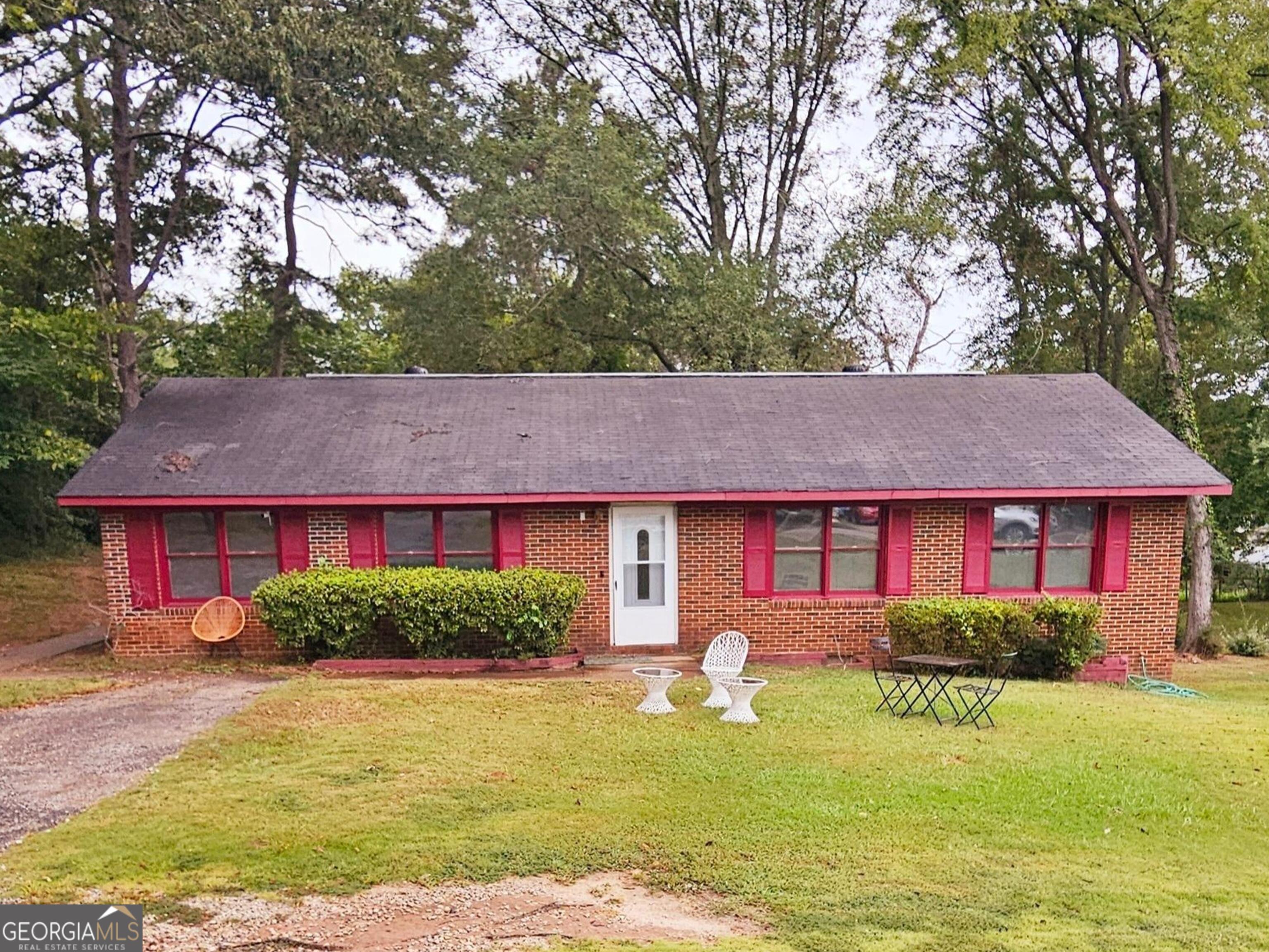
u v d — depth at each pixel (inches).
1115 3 749.9
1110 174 935.0
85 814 263.9
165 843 242.5
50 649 587.5
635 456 553.6
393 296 1003.3
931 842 255.6
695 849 246.5
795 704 407.8
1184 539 696.4
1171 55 710.5
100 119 807.7
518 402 628.4
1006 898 221.6
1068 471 545.0
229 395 622.5
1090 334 1091.3
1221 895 226.5
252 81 634.8
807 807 277.3
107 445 545.0
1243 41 703.7
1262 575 1048.2
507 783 295.1
